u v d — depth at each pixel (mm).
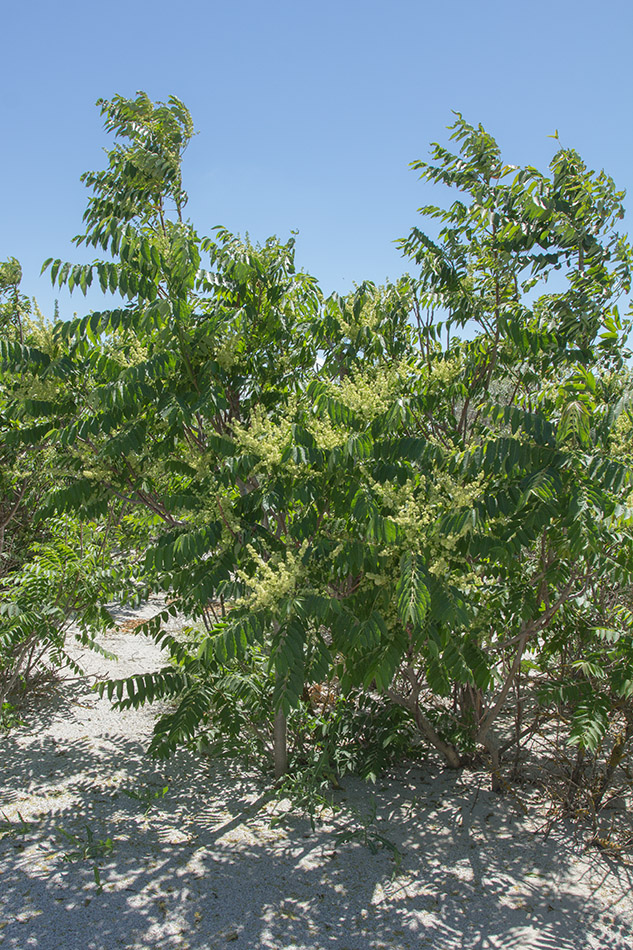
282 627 3248
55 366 3979
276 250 4277
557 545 3654
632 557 3611
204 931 3072
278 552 3451
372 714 4953
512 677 4188
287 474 3562
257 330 4297
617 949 2975
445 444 4203
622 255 4105
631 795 4262
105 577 5250
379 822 4094
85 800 4301
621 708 4109
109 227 3797
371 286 4449
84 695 6227
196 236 4070
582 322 3936
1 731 5355
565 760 4305
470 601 3855
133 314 3820
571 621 4473
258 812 4219
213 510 3645
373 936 3066
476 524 3119
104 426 3816
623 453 3479
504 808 4234
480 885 3459
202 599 3545
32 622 4867
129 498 4461
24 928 3051
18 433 4289
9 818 4039
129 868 3553
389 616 3512
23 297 6305
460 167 4418
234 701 4703
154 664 6977
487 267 4469
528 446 3199
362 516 3197
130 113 4906
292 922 3154
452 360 4328
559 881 3484
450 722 4973
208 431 4211
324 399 3545
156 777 4680
